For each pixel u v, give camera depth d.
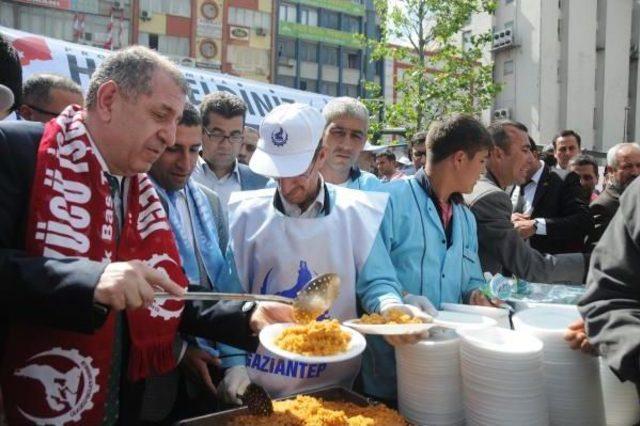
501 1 25.34
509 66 25.06
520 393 1.29
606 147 25.30
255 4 29.78
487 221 2.14
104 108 1.29
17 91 1.60
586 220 3.28
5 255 1.13
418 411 1.45
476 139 1.85
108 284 1.09
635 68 26.42
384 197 1.82
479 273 2.05
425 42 12.88
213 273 2.00
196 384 1.83
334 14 35.00
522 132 2.63
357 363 1.80
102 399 1.30
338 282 1.54
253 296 1.35
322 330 1.40
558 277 2.13
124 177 1.47
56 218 1.23
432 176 1.93
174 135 1.34
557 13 24.02
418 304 1.65
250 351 1.56
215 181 3.03
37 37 3.95
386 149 8.30
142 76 1.25
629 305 1.22
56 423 1.24
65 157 1.29
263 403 1.40
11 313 1.16
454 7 12.49
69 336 1.26
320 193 1.75
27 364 1.25
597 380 1.45
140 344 1.44
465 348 1.38
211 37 28.31
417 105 12.66
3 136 1.25
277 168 1.58
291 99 6.07
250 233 1.74
